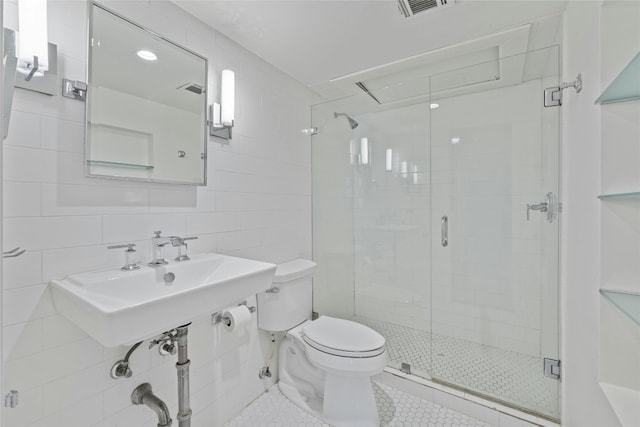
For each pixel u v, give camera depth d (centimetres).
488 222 213
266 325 175
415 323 239
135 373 119
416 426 155
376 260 253
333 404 156
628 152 96
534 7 136
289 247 204
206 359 147
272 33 155
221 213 156
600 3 100
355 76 204
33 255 94
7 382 89
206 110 145
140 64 121
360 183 257
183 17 138
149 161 124
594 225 108
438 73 196
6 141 88
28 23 87
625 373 99
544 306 175
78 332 103
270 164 189
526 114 196
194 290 96
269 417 161
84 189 105
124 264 116
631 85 90
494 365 196
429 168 232
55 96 98
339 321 183
